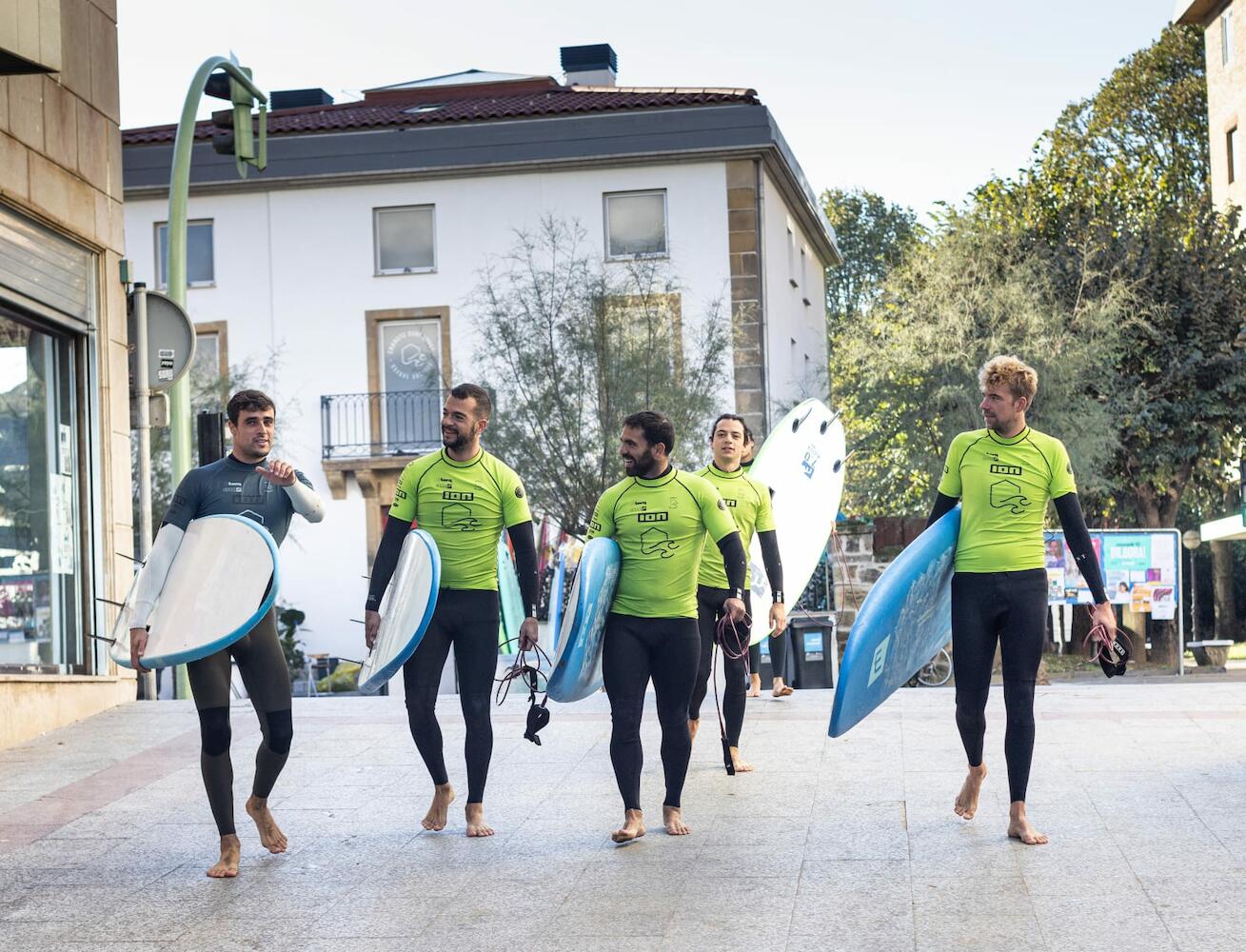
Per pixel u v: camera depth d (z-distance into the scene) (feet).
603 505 21.02
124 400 37.32
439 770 21.38
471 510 21.08
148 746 29.32
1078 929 15.87
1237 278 88.74
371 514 91.09
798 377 101.09
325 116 97.45
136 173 91.71
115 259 37.17
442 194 91.25
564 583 59.00
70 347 35.88
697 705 25.31
